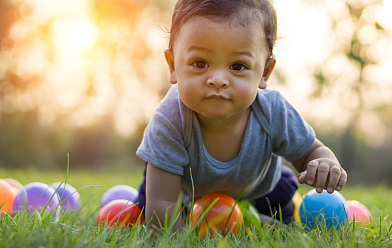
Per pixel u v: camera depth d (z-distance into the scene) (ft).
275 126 7.40
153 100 47.57
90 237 5.16
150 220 6.34
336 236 5.56
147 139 7.15
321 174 6.27
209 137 7.11
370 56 36.55
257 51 6.09
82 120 48.88
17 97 40.16
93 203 9.96
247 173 7.58
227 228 6.48
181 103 7.04
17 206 7.55
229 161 7.35
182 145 7.01
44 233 4.91
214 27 5.80
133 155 50.80
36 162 40.37
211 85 5.86
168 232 5.16
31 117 40.52
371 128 40.88
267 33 6.31
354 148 41.65
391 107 38.11
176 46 6.25
